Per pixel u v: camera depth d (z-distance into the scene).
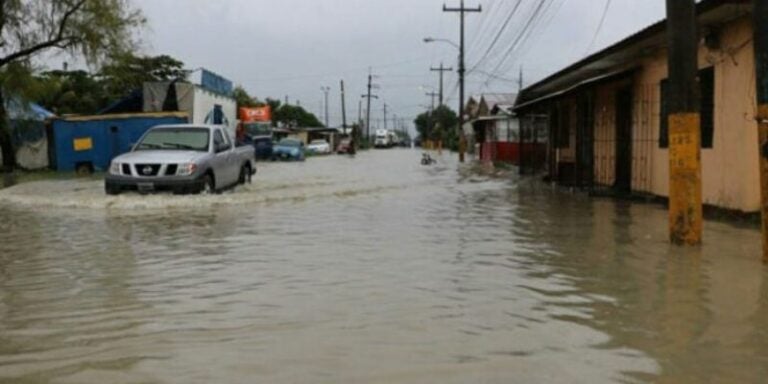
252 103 86.88
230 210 13.25
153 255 8.32
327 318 5.46
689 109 8.73
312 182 21.92
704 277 6.92
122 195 15.13
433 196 16.62
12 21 29.23
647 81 15.72
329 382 4.09
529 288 6.47
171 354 4.62
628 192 16.47
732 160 11.81
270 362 4.45
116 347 4.79
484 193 17.55
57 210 13.41
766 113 7.47
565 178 21.41
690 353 4.57
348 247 8.83
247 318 5.48
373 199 15.77
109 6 30.08
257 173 28.30
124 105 33.78
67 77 48.91
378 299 6.05
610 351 4.63
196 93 33.03
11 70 30.33
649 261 7.80
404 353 4.61
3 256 8.34
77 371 4.33
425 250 8.58
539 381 4.09
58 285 6.73
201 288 6.53
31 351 4.73
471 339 4.91
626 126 17.64
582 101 19.44
